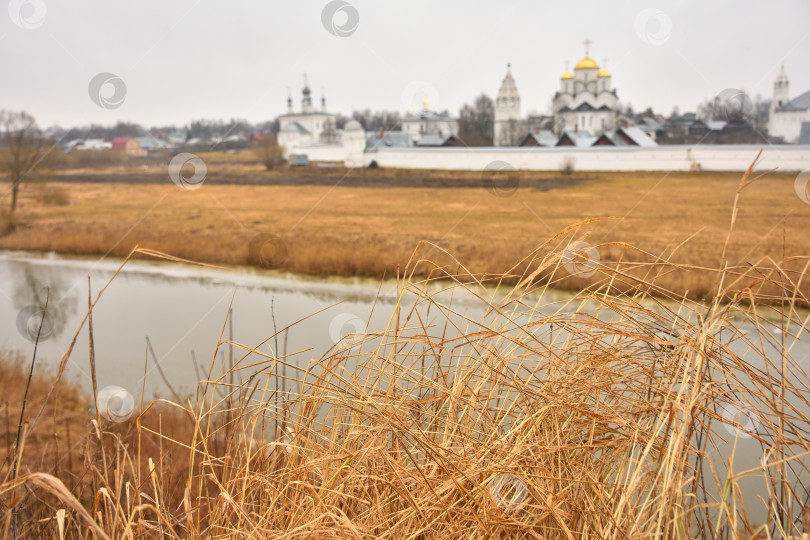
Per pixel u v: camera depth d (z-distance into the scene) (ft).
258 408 3.82
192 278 46.65
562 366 3.72
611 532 2.90
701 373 3.20
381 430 3.35
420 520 3.07
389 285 40.86
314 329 27.63
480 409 3.68
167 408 8.74
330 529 2.79
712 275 14.32
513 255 51.70
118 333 31.27
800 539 2.89
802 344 12.18
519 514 3.27
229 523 3.40
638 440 3.26
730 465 3.09
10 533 3.61
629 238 49.11
